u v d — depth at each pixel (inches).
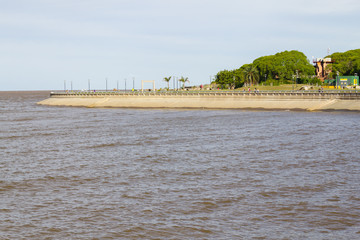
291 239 1069.1
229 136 2787.9
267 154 2102.6
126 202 1362.0
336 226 1143.0
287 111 4864.7
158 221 1195.9
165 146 2423.7
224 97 5772.6
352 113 4303.6
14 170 1828.2
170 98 6299.2
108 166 1891.0
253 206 1305.4
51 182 1620.3
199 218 1214.3
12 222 1198.9
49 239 1088.2
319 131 2893.7
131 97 6707.7
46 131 3284.9
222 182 1581.0
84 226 1168.2
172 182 1595.7
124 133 3063.5
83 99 7293.3
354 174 1658.5
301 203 1323.8
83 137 2881.4
